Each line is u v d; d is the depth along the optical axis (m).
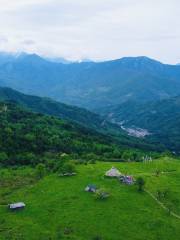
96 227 158.00
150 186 198.75
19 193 198.75
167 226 161.12
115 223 161.12
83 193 189.50
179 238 154.12
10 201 187.25
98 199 181.75
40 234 152.00
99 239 149.50
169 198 186.75
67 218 165.25
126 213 169.62
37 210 174.25
